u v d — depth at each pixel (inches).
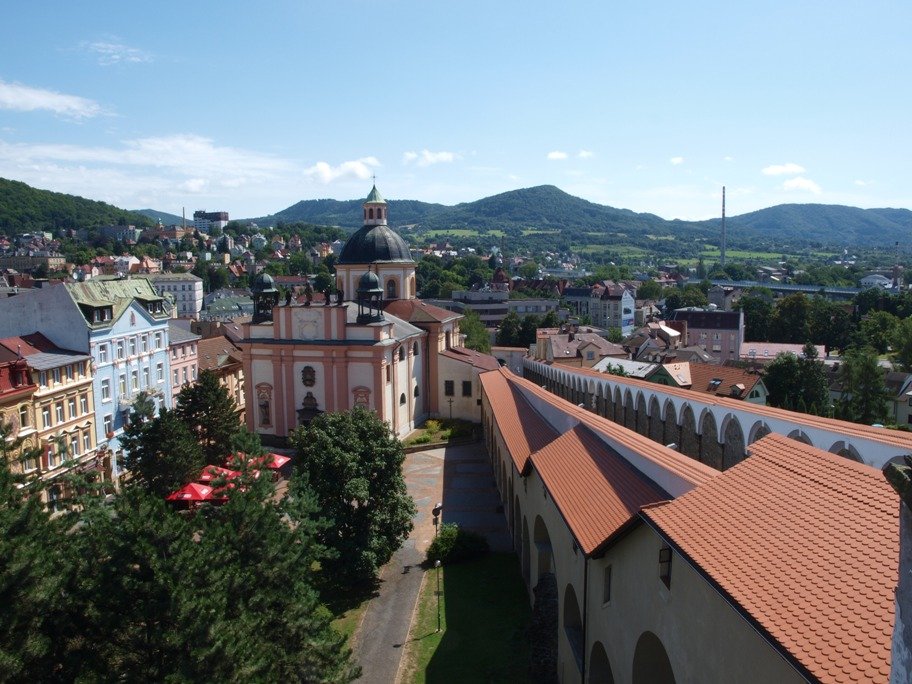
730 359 5423.2
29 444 2167.8
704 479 844.0
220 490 1261.1
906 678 375.9
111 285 2866.6
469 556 1852.9
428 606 1620.3
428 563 1862.7
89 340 2497.5
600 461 1182.3
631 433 1218.0
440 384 3491.6
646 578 795.4
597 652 1006.4
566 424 1606.8
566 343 4867.1
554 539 1254.9
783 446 806.5
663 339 5797.2
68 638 877.2
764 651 543.5
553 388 3193.9
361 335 2940.5
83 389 2475.4
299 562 1194.0
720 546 653.9
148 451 2153.1
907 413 3786.9
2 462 968.3
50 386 2308.1
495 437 2443.4
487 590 1673.2
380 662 1395.2
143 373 2869.1
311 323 2974.9
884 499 619.5
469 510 2262.6
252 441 1268.5
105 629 863.7
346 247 3661.4
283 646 1069.8
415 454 2965.1
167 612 852.0
